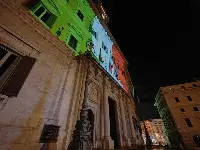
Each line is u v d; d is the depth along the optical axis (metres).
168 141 42.53
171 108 36.09
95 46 17.80
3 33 6.96
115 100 18.48
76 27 14.59
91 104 13.08
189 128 31.75
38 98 7.80
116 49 26.91
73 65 11.68
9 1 7.55
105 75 16.83
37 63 8.38
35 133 7.06
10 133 6.05
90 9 18.86
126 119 20.56
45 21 11.21
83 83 11.87
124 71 28.77
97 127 12.61
